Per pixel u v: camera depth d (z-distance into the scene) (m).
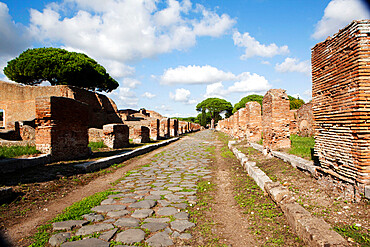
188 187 6.15
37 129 7.64
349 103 3.89
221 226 3.81
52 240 3.19
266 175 6.05
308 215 3.39
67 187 5.81
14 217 3.94
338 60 4.20
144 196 5.32
